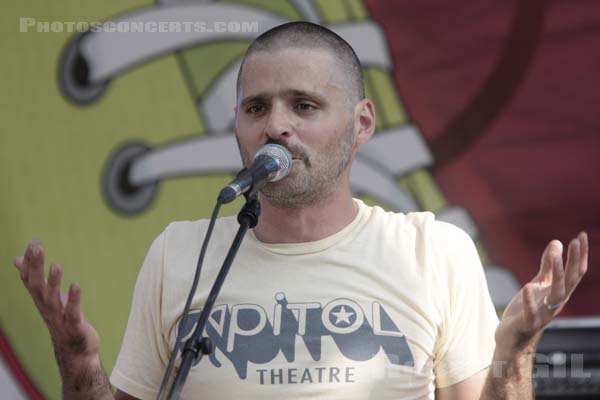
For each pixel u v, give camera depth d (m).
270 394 6.55
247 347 6.66
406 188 10.73
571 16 10.71
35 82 10.67
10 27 10.70
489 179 10.70
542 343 10.64
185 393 6.75
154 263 7.23
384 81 10.80
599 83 10.66
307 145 6.66
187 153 10.78
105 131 10.71
